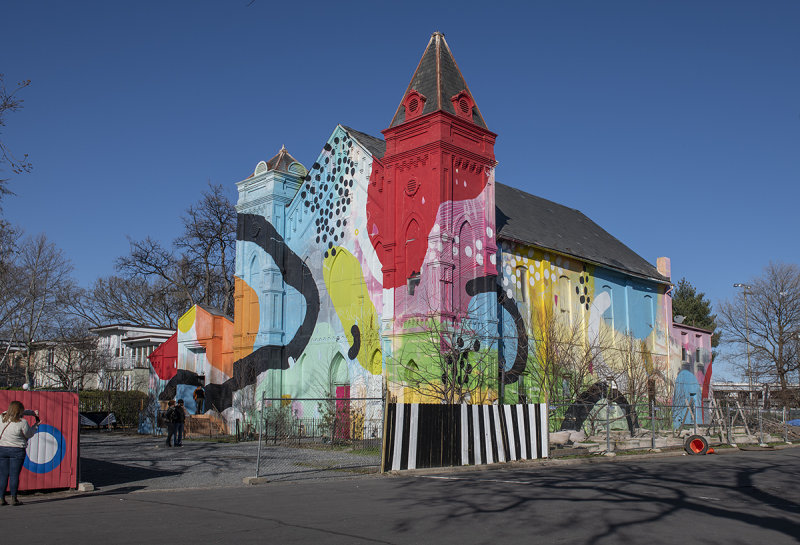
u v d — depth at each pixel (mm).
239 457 21969
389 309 27938
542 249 32938
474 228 28234
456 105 28391
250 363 34000
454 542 8609
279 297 34094
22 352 52531
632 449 26266
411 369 26703
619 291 39156
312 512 10945
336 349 31203
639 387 33969
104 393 44844
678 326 43688
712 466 19953
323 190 33312
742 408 33281
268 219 34781
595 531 9445
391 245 28250
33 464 13664
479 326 27609
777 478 16703
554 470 18656
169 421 27375
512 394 30578
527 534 9180
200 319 37469
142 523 9883
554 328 32188
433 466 18375
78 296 59094
